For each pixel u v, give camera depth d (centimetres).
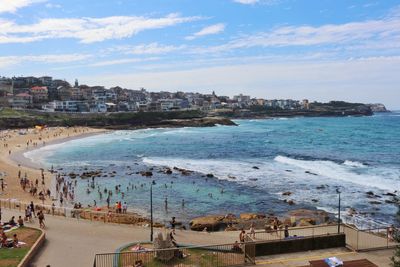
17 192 5378
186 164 8175
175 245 2447
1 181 6031
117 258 2283
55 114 19912
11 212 3638
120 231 3055
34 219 3384
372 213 4378
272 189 5712
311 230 2853
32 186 5672
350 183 6012
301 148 11000
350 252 2386
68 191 5703
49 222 3284
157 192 5656
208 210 4731
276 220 3888
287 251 2402
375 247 2436
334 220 4103
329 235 2469
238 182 6225
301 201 5022
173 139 13638
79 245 2691
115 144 12006
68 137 13988
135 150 10581
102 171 7381
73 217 3619
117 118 19950
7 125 16512
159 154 9844
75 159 8956
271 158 9050
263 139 13662
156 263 2223
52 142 12388
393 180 6231
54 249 2605
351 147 11131
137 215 4269
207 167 7756
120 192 5678
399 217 2483
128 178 6694
